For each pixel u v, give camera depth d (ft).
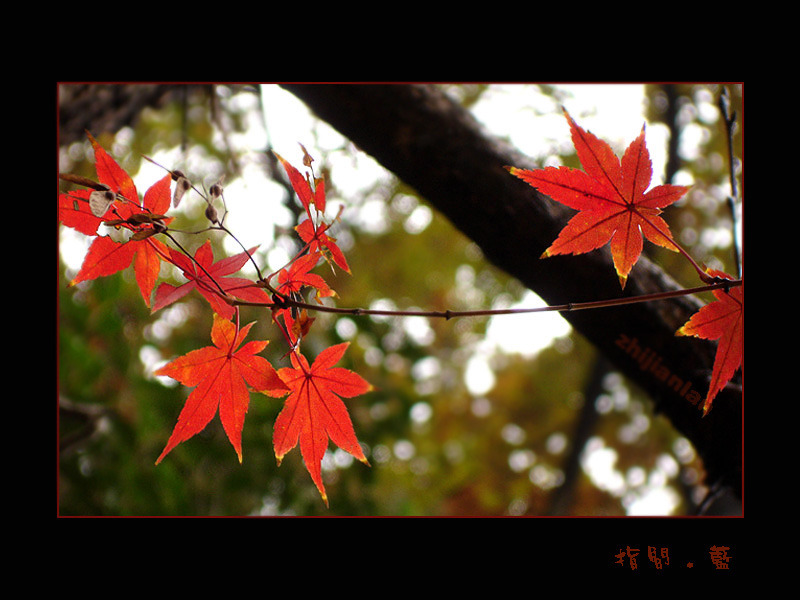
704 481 2.47
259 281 1.92
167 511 3.36
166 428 3.56
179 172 1.93
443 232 6.15
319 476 1.97
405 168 2.50
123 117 3.73
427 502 6.91
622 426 8.23
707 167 3.99
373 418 5.02
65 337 3.65
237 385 1.94
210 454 3.50
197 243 2.85
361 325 5.04
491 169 2.44
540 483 8.41
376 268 6.20
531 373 8.66
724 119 2.21
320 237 1.98
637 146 1.93
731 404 2.34
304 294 2.15
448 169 2.44
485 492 8.20
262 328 3.46
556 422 8.74
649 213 1.95
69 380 3.64
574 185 1.95
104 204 1.87
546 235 2.38
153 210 1.94
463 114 2.53
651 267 2.42
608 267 2.35
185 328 4.04
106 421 3.60
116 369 3.79
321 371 1.97
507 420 8.90
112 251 1.94
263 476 3.57
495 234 2.42
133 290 3.97
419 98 2.50
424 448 8.18
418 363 7.08
